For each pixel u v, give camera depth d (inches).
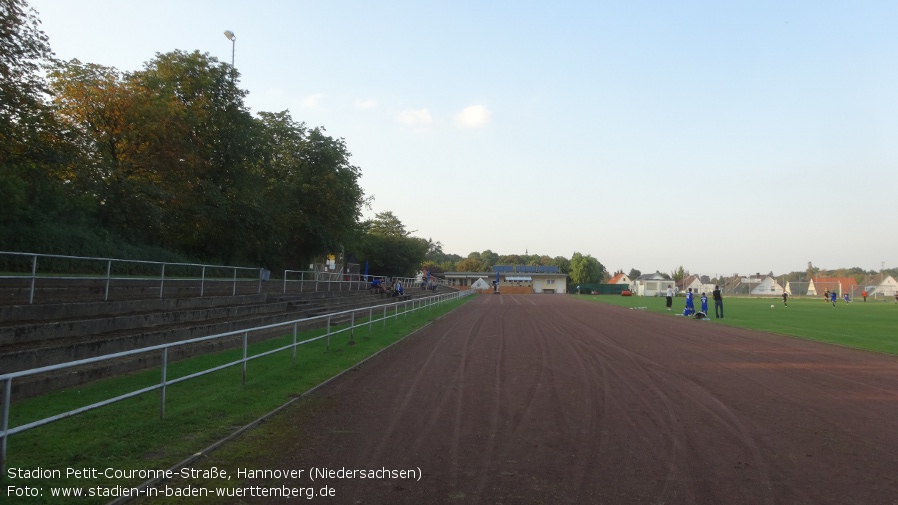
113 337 417.7
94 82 978.1
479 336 764.6
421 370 462.6
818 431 281.7
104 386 341.1
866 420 306.2
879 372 481.4
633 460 230.7
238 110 1273.4
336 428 275.9
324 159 1652.3
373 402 336.8
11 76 682.8
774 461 232.1
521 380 419.8
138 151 1049.5
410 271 3102.9
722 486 202.1
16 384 297.0
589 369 478.0
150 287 655.1
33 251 732.0
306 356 509.4
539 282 4517.7
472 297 2795.3
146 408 294.0
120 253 922.7
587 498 189.3
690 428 284.2
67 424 257.4
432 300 1358.3
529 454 237.3
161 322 539.8
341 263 2561.5
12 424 251.8
